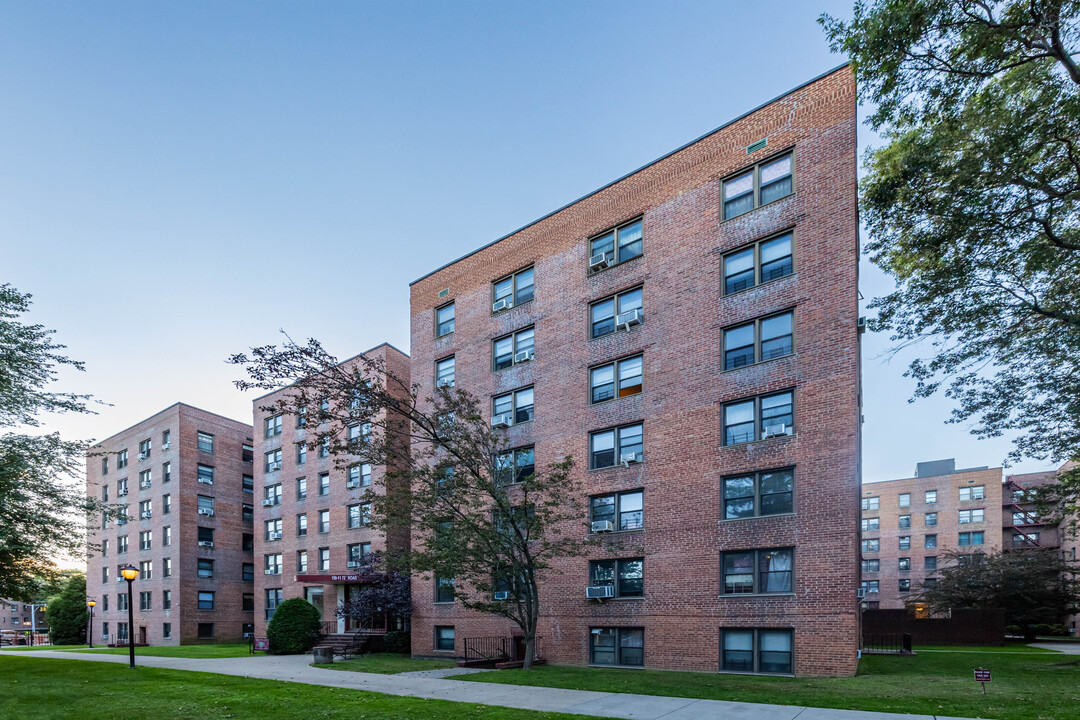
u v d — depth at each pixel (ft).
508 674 60.80
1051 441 60.18
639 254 77.36
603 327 79.15
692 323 70.69
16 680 59.72
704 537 65.67
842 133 63.57
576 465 76.95
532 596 69.92
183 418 163.02
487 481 63.36
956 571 142.41
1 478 67.36
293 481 138.21
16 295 70.85
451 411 66.44
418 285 103.24
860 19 43.93
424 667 73.31
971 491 206.08
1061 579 135.44
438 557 62.44
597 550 73.51
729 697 45.01
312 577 111.04
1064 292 51.78
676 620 66.03
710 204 71.61
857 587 68.95
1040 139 46.60
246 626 167.43
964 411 61.21
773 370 64.13
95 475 187.42
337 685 55.72
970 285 53.62
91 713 42.70
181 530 156.97
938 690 46.57
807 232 64.23
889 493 219.00
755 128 69.46
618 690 49.24
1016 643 118.11
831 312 61.41
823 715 37.63
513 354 88.07
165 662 83.71
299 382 58.49
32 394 71.15
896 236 55.11
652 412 72.13
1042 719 35.01
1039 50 44.91
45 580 82.53
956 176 47.62
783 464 61.93
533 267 87.81
